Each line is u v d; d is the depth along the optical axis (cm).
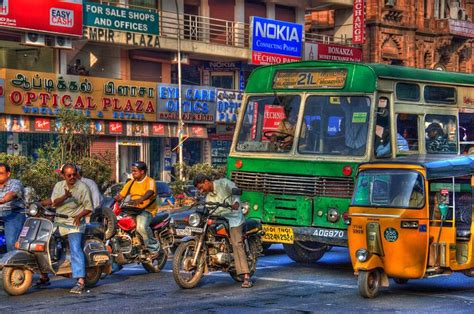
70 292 1139
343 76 1341
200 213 1184
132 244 1296
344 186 1297
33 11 3167
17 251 1131
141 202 1299
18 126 3144
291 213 1341
